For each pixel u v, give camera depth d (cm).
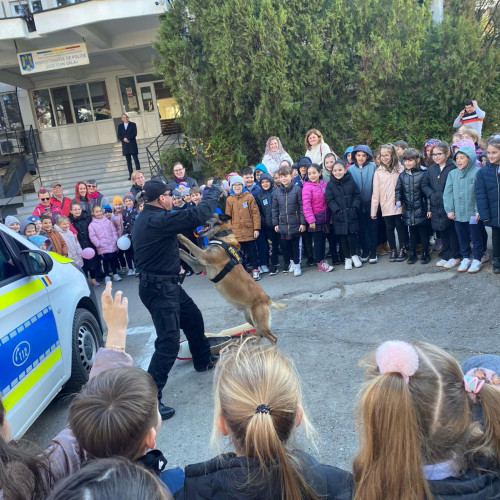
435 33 1177
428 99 1177
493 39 1246
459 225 593
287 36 1108
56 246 751
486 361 175
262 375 149
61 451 173
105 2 1248
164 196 392
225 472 140
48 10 1270
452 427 148
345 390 382
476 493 140
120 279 859
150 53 1603
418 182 637
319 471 154
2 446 150
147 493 109
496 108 1207
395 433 140
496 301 505
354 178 698
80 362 413
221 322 584
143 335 575
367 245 715
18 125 1758
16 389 306
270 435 137
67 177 1653
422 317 502
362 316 530
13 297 326
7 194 1580
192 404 396
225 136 1184
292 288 660
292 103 1102
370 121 1183
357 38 1145
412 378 149
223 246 473
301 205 702
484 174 538
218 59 1103
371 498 141
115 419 151
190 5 1112
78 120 1766
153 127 1758
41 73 1684
